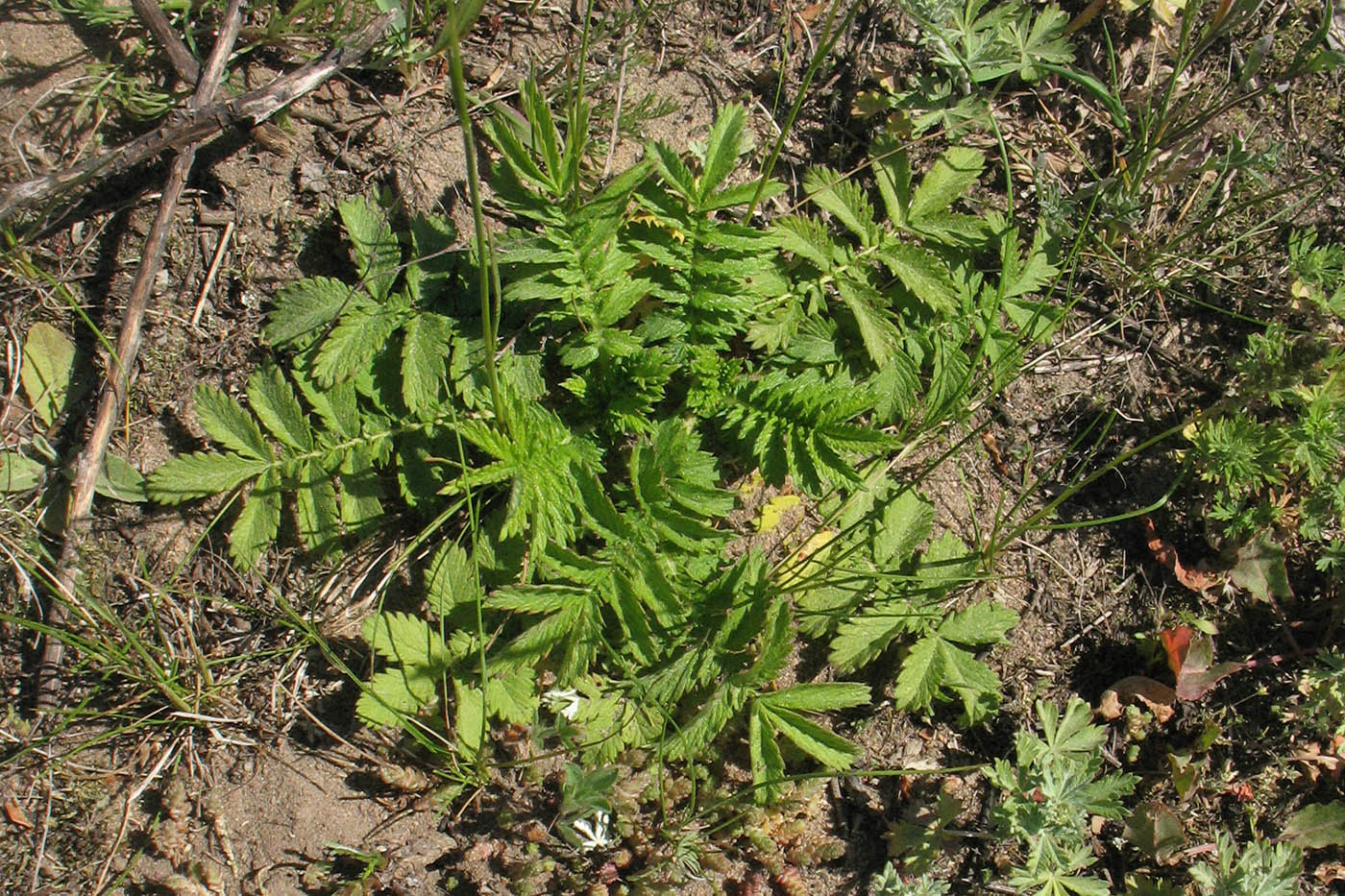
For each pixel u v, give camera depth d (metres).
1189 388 0.72
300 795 0.65
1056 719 0.67
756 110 0.72
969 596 0.70
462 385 0.64
